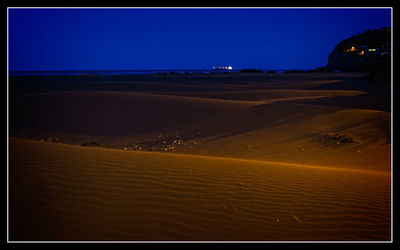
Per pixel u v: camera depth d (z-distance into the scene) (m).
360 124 13.93
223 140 13.34
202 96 29.69
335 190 4.74
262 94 30.73
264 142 12.62
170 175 4.86
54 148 5.89
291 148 11.45
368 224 3.57
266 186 4.73
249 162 6.64
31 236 2.88
